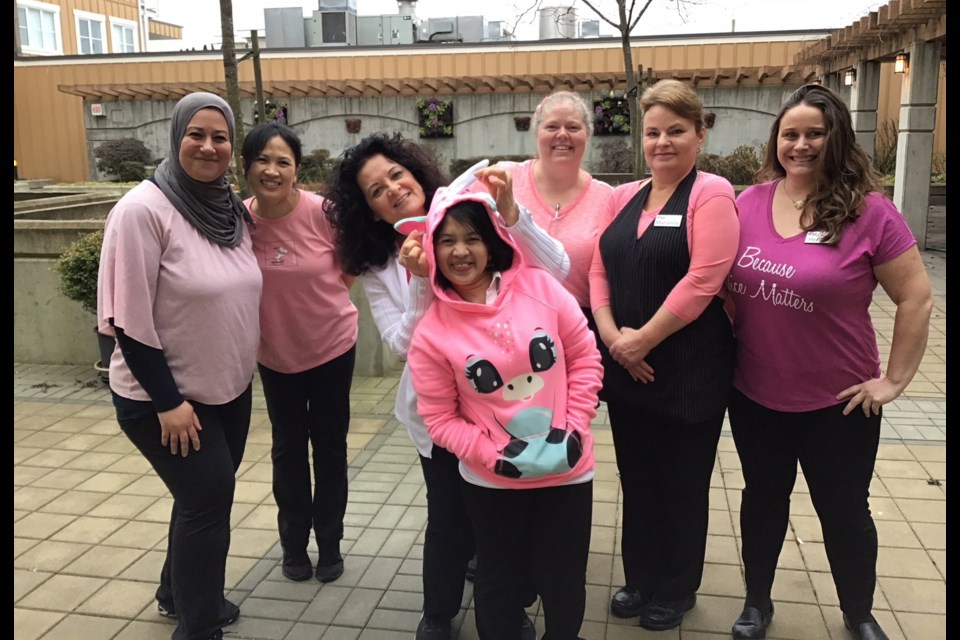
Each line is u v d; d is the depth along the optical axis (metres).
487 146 14.97
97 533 3.46
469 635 2.68
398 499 3.69
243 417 2.62
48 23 23.42
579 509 2.17
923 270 2.24
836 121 2.19
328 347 2.79
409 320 2.27
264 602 2.88
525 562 2.27
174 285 2.28
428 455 2.45
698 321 2.35
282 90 15.12
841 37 11.02
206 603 2.51
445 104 14.85
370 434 4.54
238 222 2.54
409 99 15.12
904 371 2.25
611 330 2.43
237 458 2.66
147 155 16.41
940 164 16.22
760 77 13.80
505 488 2.12
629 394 2.45
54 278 5.94
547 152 2.60
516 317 2.11
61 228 5.89
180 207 2.32
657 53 14.80
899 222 2.21
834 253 2.21
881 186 2.27
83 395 5.38
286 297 2.69
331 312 2.77
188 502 2.41
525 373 2.08
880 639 2.47
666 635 2.63
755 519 2.55
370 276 2.53
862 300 2.26
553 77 14.34
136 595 2.98
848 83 12.17
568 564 2.19
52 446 4.48
